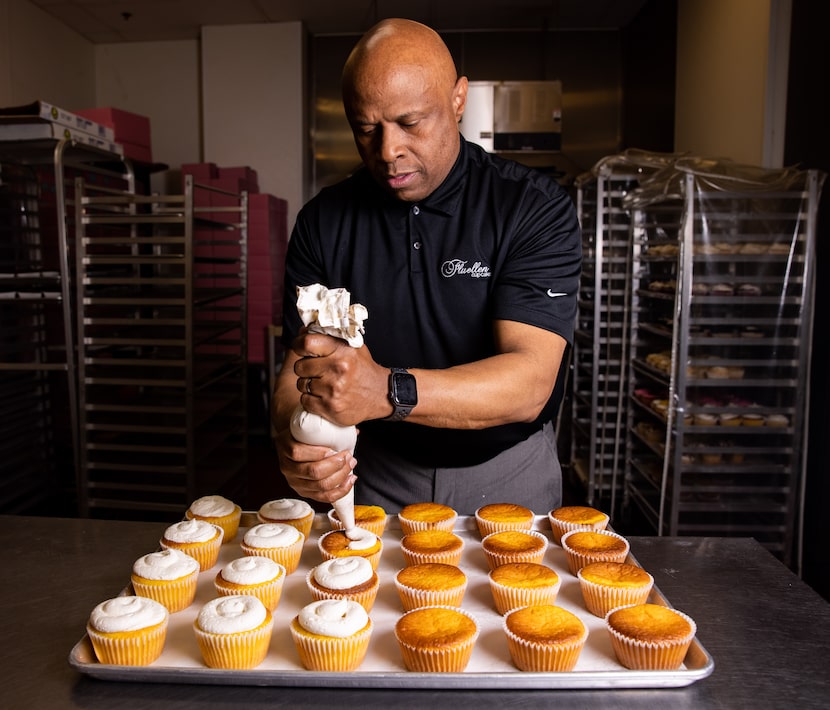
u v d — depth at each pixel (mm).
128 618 901
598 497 3758
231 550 1266
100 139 3541
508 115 4844
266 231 4551
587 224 3838
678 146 4105
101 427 2994
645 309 3135
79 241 2883
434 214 1362
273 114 5230
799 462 2529
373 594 1073
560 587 1144
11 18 4355
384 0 4707
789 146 2895
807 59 2756
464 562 1240
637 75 4906
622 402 3467
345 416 971
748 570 1185
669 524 2666
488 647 970
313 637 881
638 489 3354
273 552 1158
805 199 2393
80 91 5215
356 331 908
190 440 2943
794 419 2504
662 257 2820
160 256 2869
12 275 3080
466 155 1389
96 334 3547
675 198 2588
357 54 1132
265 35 5156
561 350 1259
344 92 1173
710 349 2543
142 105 5457
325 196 1490
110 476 3555
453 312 1380
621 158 3051
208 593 1115
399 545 1300
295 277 1508
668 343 2773
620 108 5293
